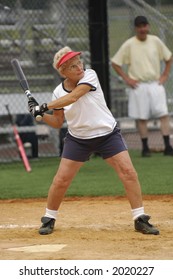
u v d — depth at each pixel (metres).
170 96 38.22
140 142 38.22
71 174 18.03
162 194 24.41
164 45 34.06
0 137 37.09
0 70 36.22
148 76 33.59
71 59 17.08
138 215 17.98
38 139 35.38
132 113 33.84
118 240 17.23
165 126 34.00
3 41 36.66
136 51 33.62
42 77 36.53
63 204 23.09
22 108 35.59
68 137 17.94
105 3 34.81
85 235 17.94
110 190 25.30
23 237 17.88
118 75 37.41
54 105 17.02
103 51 34.88
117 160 17.78
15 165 32.94
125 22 38.19
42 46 36.81
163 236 17.72
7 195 24.81
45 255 15.60
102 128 17.61
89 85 17.16
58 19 36.66
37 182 27.59
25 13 36.72
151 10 37.38
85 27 36.50
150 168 30.14
